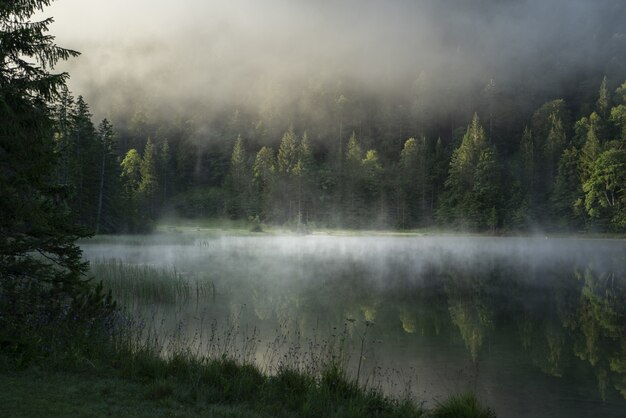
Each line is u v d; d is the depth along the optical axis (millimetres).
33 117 8484
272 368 10602
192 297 21422
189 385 7430
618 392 10398
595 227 90875
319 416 6996
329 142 178250
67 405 6039
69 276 9570
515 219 101562
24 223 8961
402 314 19594
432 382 10859
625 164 86125
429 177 130625
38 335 8586
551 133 117500
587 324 18156
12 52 8672
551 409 9344
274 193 122938
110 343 9438
